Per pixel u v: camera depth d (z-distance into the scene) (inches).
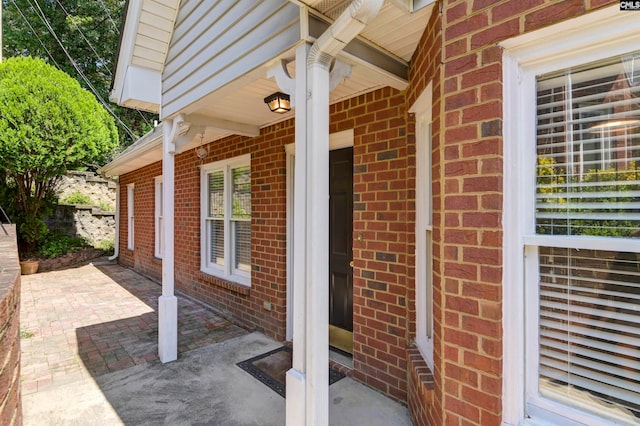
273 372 120.8
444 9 62.6
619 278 50.5
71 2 555.8
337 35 63.6
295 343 76.0
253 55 87.1
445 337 62.4
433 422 70.9
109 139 336.8
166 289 130.8
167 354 129.0
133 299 221.3
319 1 69.6
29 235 322.7
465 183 59.6
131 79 127.1
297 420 73.8
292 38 75.5
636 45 46.9
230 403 101.8
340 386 110.6
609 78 50.1
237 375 118.7
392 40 81.7
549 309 55.8
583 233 53.1
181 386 111.4
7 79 275.1
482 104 57.4
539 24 51.6
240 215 182.7
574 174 53.5
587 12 47.6
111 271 318.7
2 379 48.5
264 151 157.0
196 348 141.4
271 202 153.6
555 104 54.4
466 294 59.4
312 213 72.7
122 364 127.3
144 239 299.6
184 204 226.2
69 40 553.3
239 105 129.0
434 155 70.9
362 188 112.7
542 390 56.4
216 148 193.8
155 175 276.8
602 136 51.1
